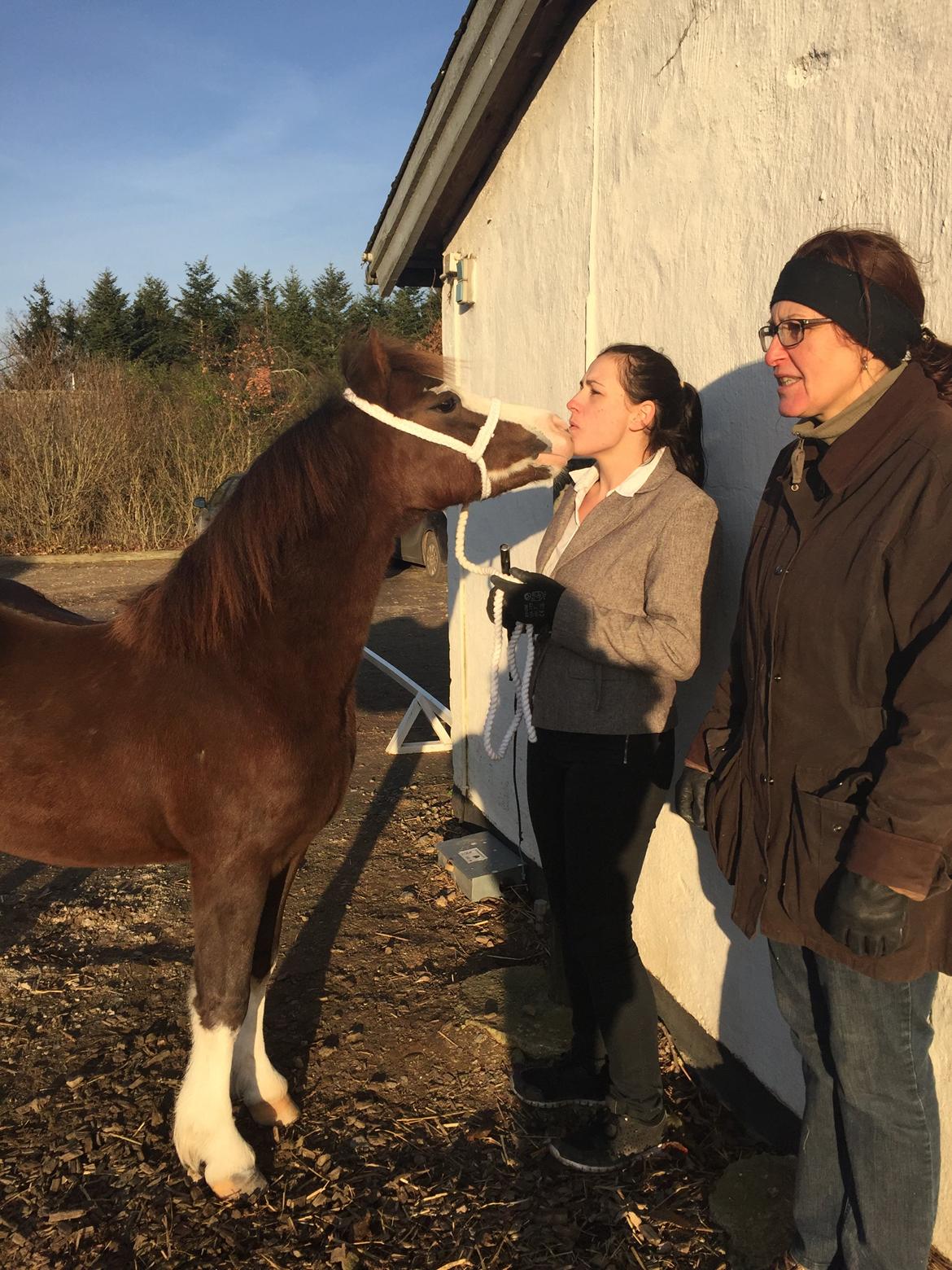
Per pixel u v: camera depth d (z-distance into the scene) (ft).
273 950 6.63
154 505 41.98
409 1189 6.08
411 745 15.44
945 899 3.84
